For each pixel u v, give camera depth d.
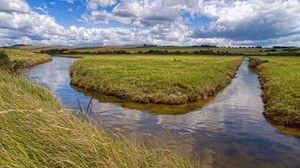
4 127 4.60
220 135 14.73
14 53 76.25
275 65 64.31
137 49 198.62
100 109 20.44
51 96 12.97
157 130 15.29
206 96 27.66
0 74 13.88
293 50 185.38
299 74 40.62
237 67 75.25
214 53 155.62
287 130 16.05
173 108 21.89
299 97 21.62
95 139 4.91
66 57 123.81
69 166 4.12
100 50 185.00
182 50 191.12
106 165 4.39
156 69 43.56
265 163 11.14
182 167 5.99
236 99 26.95
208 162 10.93
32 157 4.00
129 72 37.69
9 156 3.66
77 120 5.84
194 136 14.37
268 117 18.95
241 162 11.14
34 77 39.19
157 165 5.33
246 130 15.86
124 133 14.30
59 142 4.45
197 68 47.38
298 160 11.53
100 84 29.89
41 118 5.22
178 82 28.53
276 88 27.75
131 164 4.91
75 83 34.00
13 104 6.18
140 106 22.14
